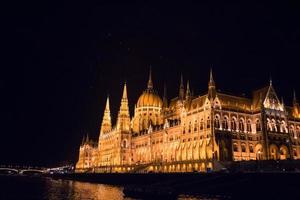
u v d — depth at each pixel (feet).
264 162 394.11
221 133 520.01
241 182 324.60
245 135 546.26
